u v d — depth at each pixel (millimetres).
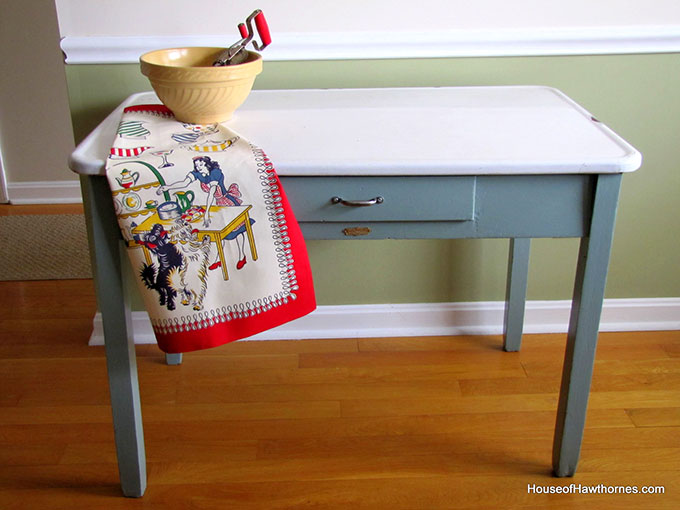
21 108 3133
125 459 1609
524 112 1684
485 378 2049
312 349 2193
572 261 2199
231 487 1670
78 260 2770
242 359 2143
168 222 1343
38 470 1721
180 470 1720
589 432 1829
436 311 2242
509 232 1454
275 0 1873
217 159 1354
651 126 2049
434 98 1822
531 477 1694
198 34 1900
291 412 1914
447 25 1923
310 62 1946
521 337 2168
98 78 1934
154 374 2072
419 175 1387
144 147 1406
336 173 1373
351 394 1983
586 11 1916
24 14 3000
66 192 3281
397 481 1684
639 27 1918
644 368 2082
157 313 1395
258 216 1363
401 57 1946
